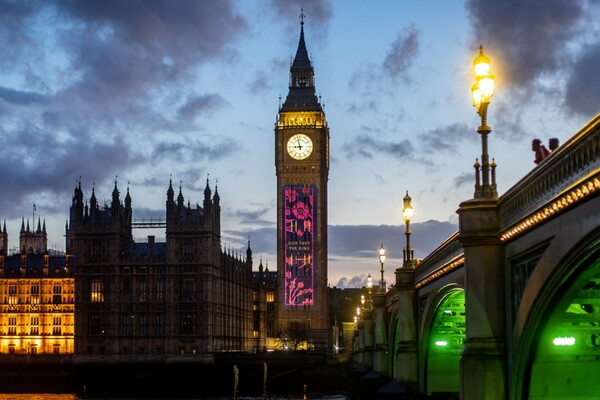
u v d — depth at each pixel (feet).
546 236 83.92
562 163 75.87
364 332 396.98
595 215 70.03
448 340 197.47
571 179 73.41
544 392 97.50
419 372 204.03
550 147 105.60
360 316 465.88
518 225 90.84
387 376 289.74
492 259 101.60
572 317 92.73
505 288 100.83
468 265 102.58
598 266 79.05
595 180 66.49
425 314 186.29
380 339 300.20
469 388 100.58
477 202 101.65
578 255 75.77
